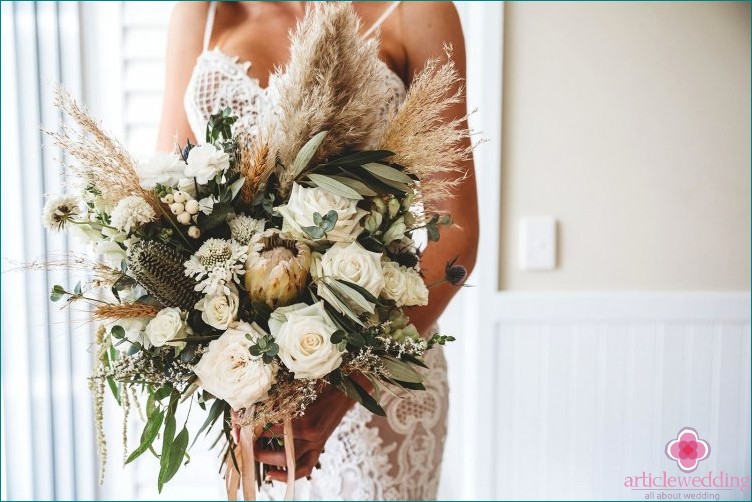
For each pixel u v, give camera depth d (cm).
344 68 74
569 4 173
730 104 176
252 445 82
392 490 111
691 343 180
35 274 147
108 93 172
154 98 172
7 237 145
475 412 180
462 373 188
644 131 176
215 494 176
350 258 73
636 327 179
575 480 181
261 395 73
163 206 75
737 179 178
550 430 180
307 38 75
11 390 146
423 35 113
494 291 176
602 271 178
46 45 157
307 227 72
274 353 69
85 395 163
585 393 180
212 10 117
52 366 155
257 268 72
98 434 77
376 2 117
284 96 76
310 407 87
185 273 71
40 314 148
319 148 76
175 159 77
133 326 73
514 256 177
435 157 79
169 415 77
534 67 174
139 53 171
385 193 79
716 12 174
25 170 147
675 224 178
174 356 74
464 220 107
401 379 78
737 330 180
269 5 116
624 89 175
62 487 160
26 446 148
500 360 179
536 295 177
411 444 114
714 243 179
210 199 74
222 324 72
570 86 174
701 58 175
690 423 181
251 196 76
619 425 181
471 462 183
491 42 170
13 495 147
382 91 78
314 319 71
